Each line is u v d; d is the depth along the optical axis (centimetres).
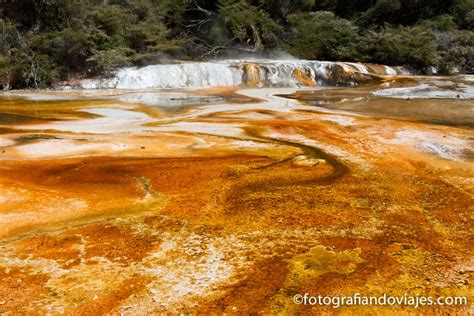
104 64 1844
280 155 686
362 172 604
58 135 843
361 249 383
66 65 1905
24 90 1712
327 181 565
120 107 1235
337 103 1318
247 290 321
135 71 1873
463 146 752
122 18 2159
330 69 2003
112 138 809
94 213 460
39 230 418
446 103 1304
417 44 2394
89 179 570
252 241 397
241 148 731
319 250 380
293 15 2828
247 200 498
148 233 413
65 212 462
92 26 1959
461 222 443
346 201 496
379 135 831
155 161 652
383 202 494
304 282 331
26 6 2022
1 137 825
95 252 375
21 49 1866
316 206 480
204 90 1689
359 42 2536
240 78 1927
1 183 548
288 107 1223
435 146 748
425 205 487
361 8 3366
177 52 2403
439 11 3123
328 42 2591
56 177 578
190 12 2791
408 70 2328
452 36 2638
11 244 389
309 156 682
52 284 327
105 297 311
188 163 641
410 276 342
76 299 309
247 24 2564
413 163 650
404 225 434
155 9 2527
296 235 410
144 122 989
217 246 388
